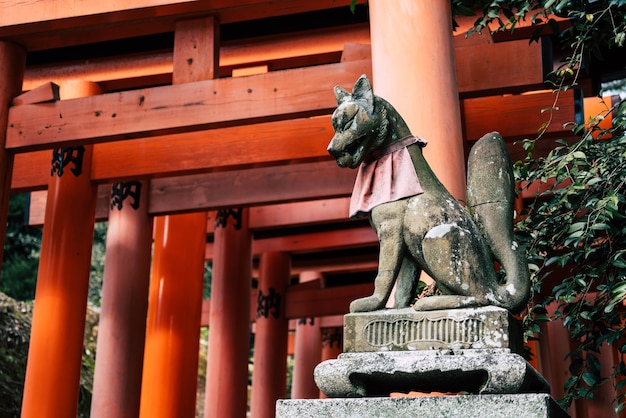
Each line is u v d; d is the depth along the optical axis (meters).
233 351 14.48
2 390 17.38
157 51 13.27
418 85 7.20
